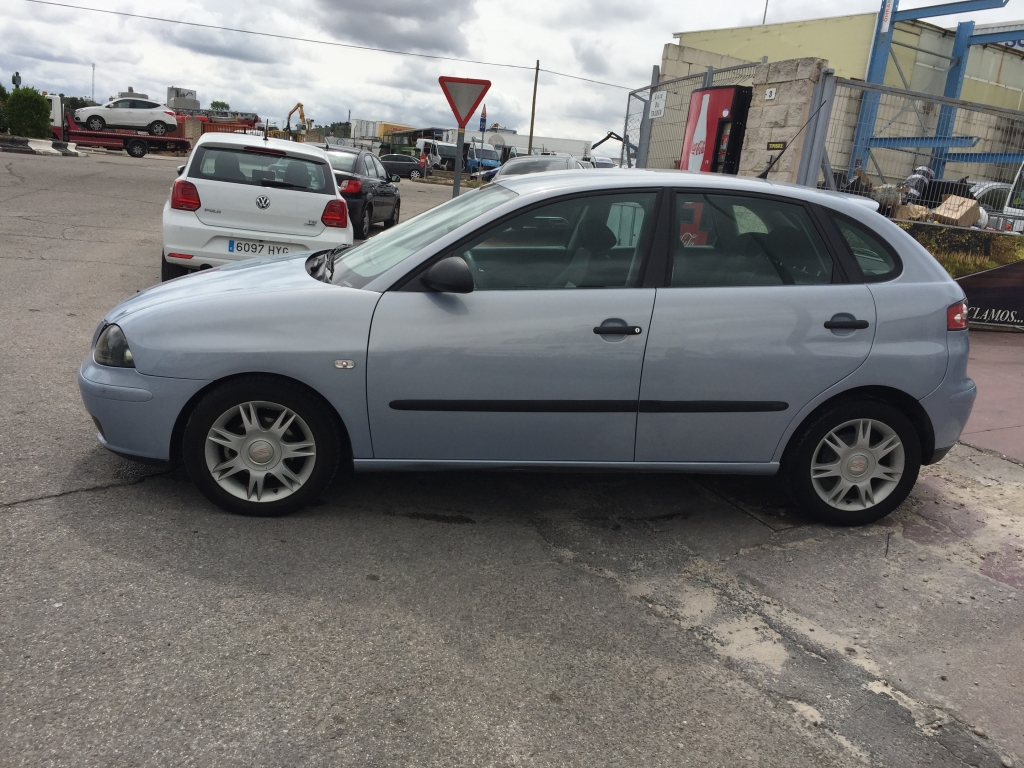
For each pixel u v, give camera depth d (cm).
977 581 350
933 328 372
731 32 2442
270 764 216
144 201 1559
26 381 500
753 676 274
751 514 403
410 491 400
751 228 367
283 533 346
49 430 429
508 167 1786
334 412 353
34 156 2480
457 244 350
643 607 312
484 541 354
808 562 357
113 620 273
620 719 246
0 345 570
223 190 744
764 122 927
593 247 356
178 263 750
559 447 359
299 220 760
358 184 1302
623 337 347
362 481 407
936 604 329
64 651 255
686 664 277
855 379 366
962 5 1744
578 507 398
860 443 380
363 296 346
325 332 339
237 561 319
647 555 354
